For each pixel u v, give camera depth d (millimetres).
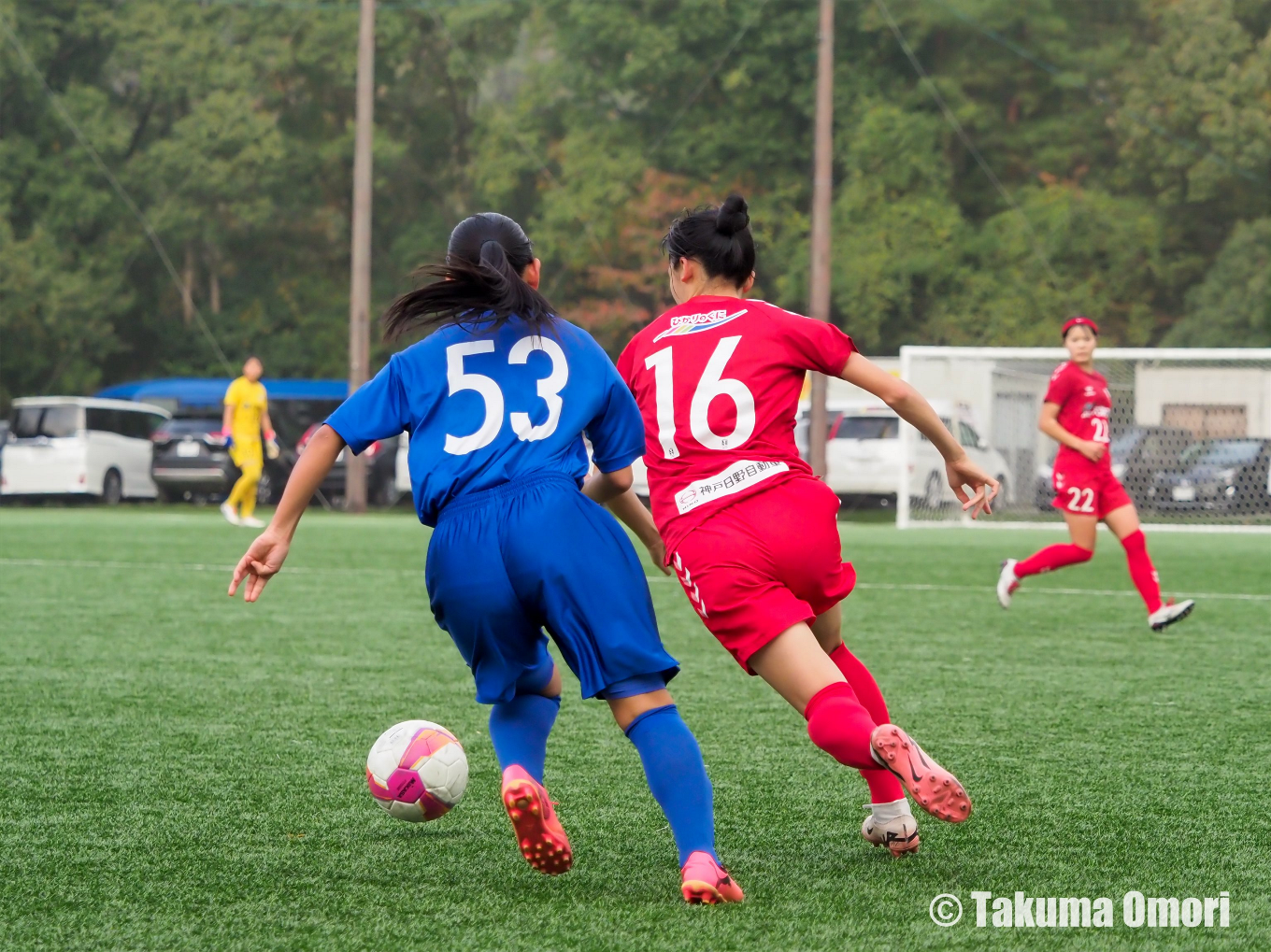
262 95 94062
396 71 96000
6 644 17797
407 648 17578
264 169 91125
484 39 94625
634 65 86438
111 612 21125
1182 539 42281
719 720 12938
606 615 7492
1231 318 82688
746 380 8016
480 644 7688
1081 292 84875
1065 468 20000
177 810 9531
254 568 7699
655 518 8250
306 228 96000
